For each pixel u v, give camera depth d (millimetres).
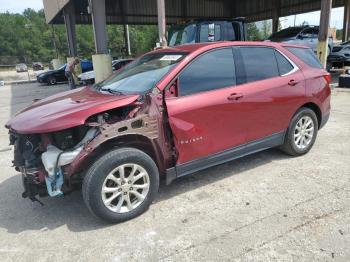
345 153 5012
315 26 15078
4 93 17906
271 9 24750
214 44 3984
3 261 2852
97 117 3312
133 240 3057
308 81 4719
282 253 2771
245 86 4055
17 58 61656
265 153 5133
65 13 20000
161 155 3521
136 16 24984
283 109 4465
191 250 2871
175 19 25547
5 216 3617
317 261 2658
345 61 16391
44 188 3312
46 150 3252
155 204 3691
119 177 3260
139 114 3326
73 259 2836
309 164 4629
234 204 3611
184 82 3633
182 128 3529
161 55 4188
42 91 18172
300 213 3359
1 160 5453
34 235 3225
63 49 92875
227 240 2980
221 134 3879
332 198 3635
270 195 3775
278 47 4586
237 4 27844
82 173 3271
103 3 12609
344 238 2932
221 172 4480
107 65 12758
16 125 3293
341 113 7695
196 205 3631
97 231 3234
